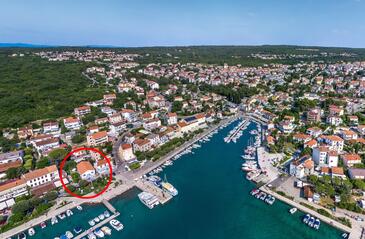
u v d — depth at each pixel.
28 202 127.69
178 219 127.00
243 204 137.50
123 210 133.00
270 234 116.69
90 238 113.25
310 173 157.50
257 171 165.88
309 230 116.81
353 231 111.56
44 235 115.69
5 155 178.25
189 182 159.25
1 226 118.88
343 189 135.38
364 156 172.12
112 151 196.88
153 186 152.12
